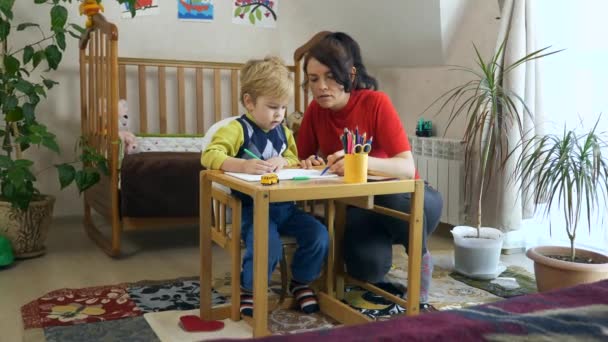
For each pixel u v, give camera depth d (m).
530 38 2.48
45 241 2.91
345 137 1.53
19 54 3.13
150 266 2.49
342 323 1.84
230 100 3.60
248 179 1.54
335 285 2.04
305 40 3.70
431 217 1.94
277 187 1.42
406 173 1.75
